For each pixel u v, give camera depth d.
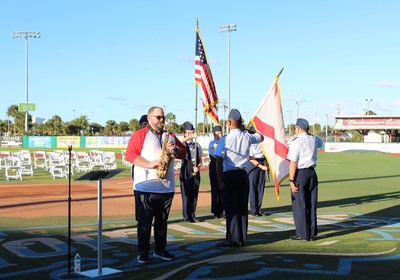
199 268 6.24
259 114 9.40
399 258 6.82
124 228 9.34
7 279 5.67
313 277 5.78
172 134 6.84
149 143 6.64
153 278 5.75
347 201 14.56
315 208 8.36
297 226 8.25
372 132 89.06
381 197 15.70
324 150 71.25
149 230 6.61
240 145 7.63
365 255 7.01
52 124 110.81
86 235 8.58
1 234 8.58
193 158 10.70
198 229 9.53
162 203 6.76
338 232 9.09
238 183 7.59
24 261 6.58
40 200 13.91
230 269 6.18
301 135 8.26
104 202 13.59
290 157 8.20
